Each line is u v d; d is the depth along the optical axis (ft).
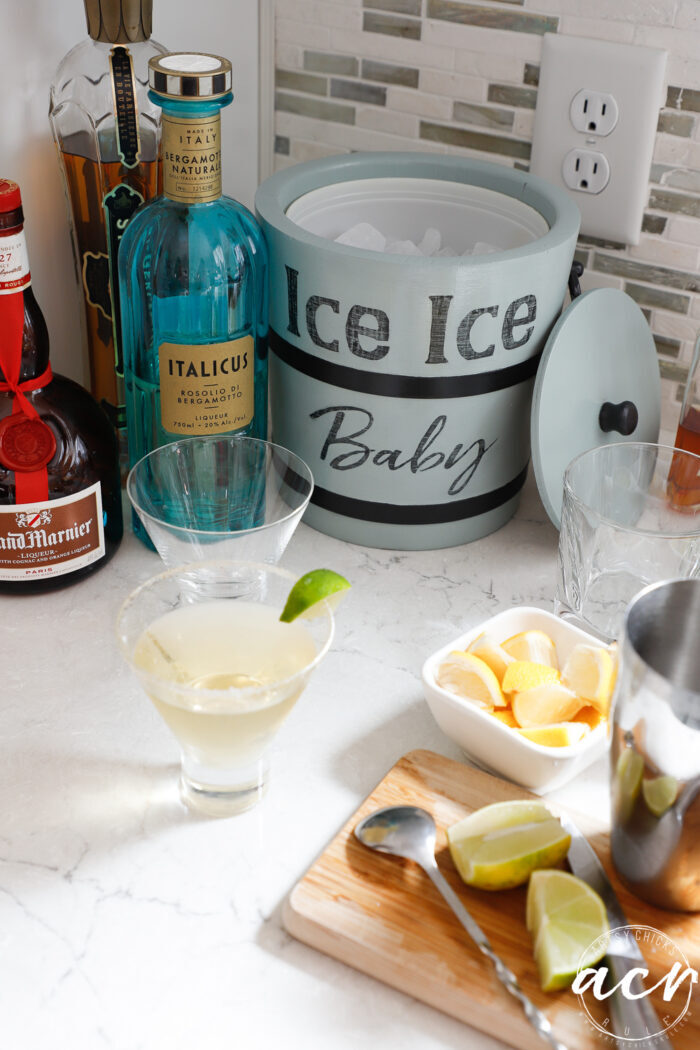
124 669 2.73
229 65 2.68
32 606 2.86
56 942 2.26
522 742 2.39
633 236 3.28
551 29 3.18
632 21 3.08
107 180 2.94
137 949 2.26
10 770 2.52
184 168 2.71
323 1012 2.20
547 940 2.18
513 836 2.30
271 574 2.56
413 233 3.27
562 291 2.93
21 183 3.02
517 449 3.03
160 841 2.42
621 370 3.06
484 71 3.30
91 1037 2.15
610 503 3.00
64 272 3.19
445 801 2.44
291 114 3.63
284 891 2.35
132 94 2.88
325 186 3.16
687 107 3.10
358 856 2.35
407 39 3.36
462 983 2.18
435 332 2.77
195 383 2.83
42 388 2.74
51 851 2.39
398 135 3.50
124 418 3.18
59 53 3.00
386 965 2.21
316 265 2.77
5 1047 2.14
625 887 2.35
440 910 2.28
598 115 3.18
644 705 2.17
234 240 2.81
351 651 2.78
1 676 2.69
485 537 3.12
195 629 2.46
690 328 3.33
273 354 3.01
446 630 2.84
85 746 2.57
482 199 3.17
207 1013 2.19
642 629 2.28
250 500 2.94
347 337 2.81
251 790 2.46
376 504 2.99
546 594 2.95
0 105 2.91
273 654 2.43
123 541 3.05
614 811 2.31
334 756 2.57
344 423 2.91
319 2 3.42
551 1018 2.15
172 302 2.83
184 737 2.36
